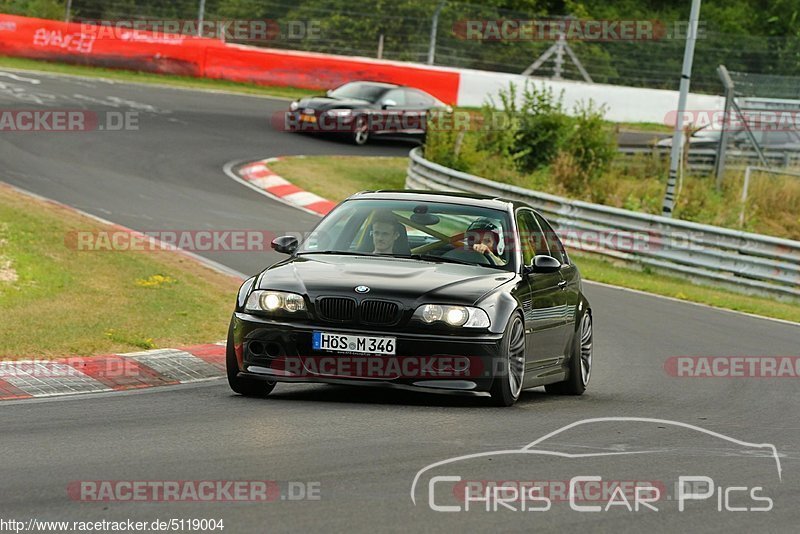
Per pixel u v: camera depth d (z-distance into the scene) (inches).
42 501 668.1
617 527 665.0
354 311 1015.6
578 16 5949.8
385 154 3705.7
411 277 1046.4
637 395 1242.6
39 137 2970.0
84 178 2586.1
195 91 4052.7
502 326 1027.3
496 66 4837.6
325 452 820.0
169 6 4500.5
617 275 2500.0
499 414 1016.2
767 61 5236.2
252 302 1042.1
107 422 914.1
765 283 2549.2
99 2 4463.6
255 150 3324.3
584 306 1285.7
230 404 1015.0
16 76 3671.3
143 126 3326.8
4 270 1524.4
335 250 1131.3
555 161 3627.0
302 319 1020.5
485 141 3627.0
